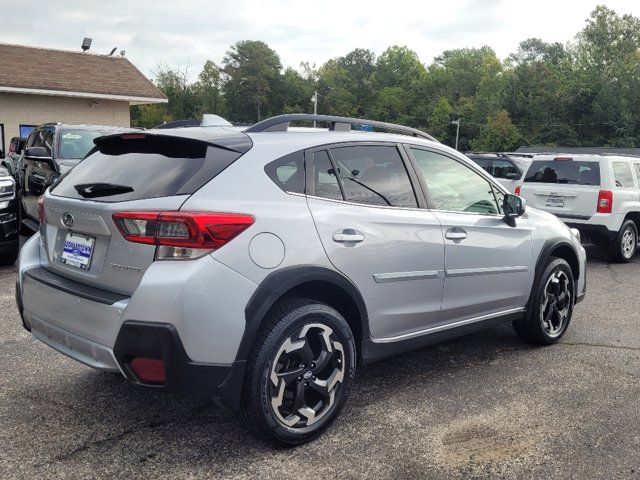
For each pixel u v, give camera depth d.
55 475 2.78
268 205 2.98
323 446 3.12
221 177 2.91
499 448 3.13
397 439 3.21
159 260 2.69
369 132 3.77
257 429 2.95
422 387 3.95
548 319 4.83
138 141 3.30
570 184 9.41
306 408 3.10
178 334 2.64
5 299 5.88
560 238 4.86
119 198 2.88
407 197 3.73
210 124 4.00
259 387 2.88
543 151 21.34
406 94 135.12
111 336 2.73
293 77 130.12
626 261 9.50
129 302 2.68
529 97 101.31
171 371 2.66
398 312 3.59
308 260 3.03
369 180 3.55
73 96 22.89
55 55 25.09
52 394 3.69
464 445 3.16
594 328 5.45
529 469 2.92
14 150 12.90
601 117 94.69
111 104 24.36
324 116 3.61
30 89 21.47
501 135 96.62
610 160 9.17
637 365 4.45
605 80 98.56
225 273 2.73
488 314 4.32
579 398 3.80
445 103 118.06
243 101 124.00
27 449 3.02
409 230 3.59
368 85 139.88
